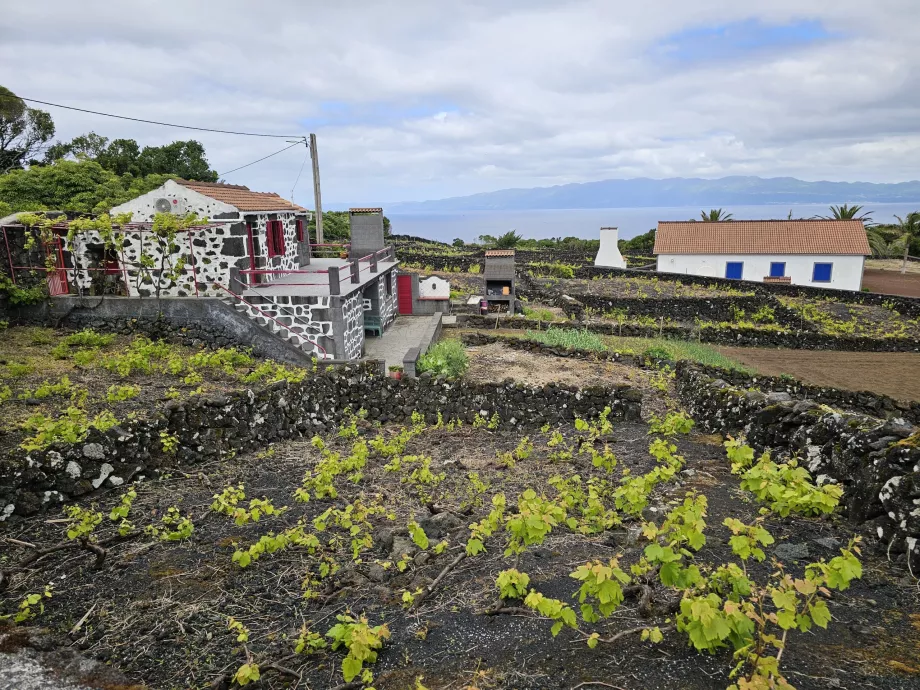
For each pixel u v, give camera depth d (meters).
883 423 6.44
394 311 23.61
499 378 15.23
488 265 24.94
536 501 5.02
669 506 6.57
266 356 15.74
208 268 16.19
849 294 34.12
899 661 3.92
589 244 65.19
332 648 4.30
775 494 4.87
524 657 4.24
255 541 6.32
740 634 3.66
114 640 4.65
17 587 5.36
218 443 9.12
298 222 22.20
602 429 9.78
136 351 13.49
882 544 5.61
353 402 11.91
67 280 16.36
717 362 19.88
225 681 4.19
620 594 3.71
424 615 4.89
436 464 9.20
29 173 27.47
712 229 45.94
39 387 9.98
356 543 5.53
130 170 35.56
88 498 7.29
